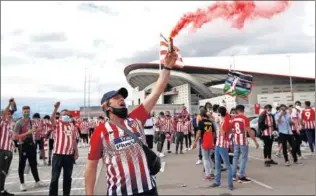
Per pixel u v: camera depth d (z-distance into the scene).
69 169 6.03
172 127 14.97
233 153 7.86
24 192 6.93
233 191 6.56
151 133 11.76
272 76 68.56
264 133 9.81
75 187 7.39
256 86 68.81
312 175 7.93
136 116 2.72
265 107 10.02
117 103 2.61
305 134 12.45
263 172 8.64
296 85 69.19
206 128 7.98
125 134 2.54
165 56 2.78
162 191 6.73
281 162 10.39
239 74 23.33
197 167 9.95
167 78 2.79
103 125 2.59
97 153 2.56
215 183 7.08
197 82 73.81
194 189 6.86
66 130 5.99
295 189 6.55
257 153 13.12
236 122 7.61
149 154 2.57
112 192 2.46
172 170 9.42
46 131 11.27
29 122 7.23
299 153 11.09
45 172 9.84
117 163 2.48
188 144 16.78
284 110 9.89
